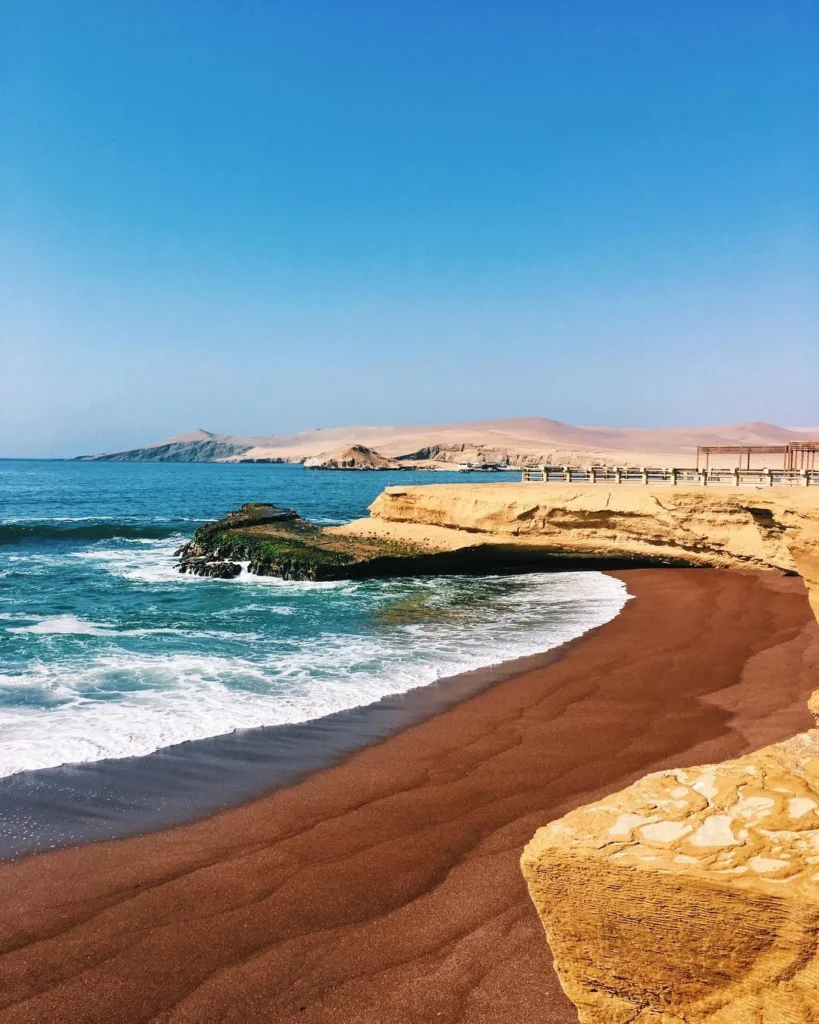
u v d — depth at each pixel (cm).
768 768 455
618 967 391
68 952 575
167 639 1599
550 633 1656
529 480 3058
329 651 1499
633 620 1773
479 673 1339
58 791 858
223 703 1163
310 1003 514
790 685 1213
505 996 507
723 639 1543
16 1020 507
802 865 363
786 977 348
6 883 671
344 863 698
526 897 625
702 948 368
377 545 2736
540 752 964
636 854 387
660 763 912
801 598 1894
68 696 1190
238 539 2867
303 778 896
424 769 920
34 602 2038
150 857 717
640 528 2450
